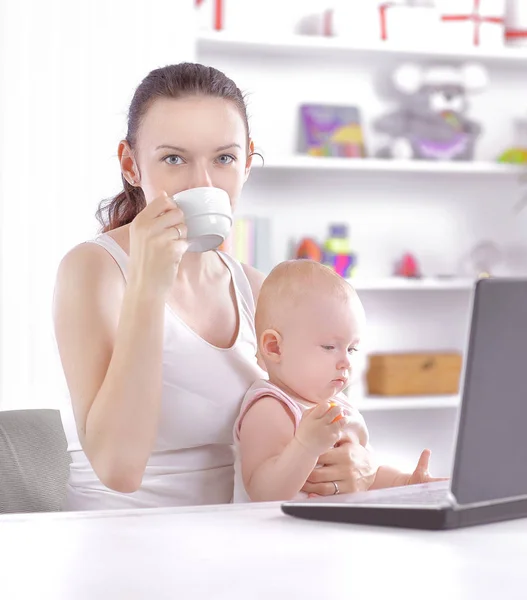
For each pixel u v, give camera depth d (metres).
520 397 1.03
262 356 1.63
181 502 1.55
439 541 1.00
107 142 3.53
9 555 0.95
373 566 0.91
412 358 4.09
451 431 4.31
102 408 1.38
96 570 0.89
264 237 3.85
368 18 4.02
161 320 1.38
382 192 4.25
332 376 1.56
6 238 3.47
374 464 1.52
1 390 3.45
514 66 4.38
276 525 1.08
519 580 0.86
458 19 4.10
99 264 1.53
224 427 1.58
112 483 1.41
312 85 4.14
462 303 4.38
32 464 1.62
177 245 1.35
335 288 1.57
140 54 3.56
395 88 4.23
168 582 0.85
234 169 1.53
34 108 3.49
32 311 3.49
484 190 4.39
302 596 0.81
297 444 1.36
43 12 3.49
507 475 1.04
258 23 3.91
